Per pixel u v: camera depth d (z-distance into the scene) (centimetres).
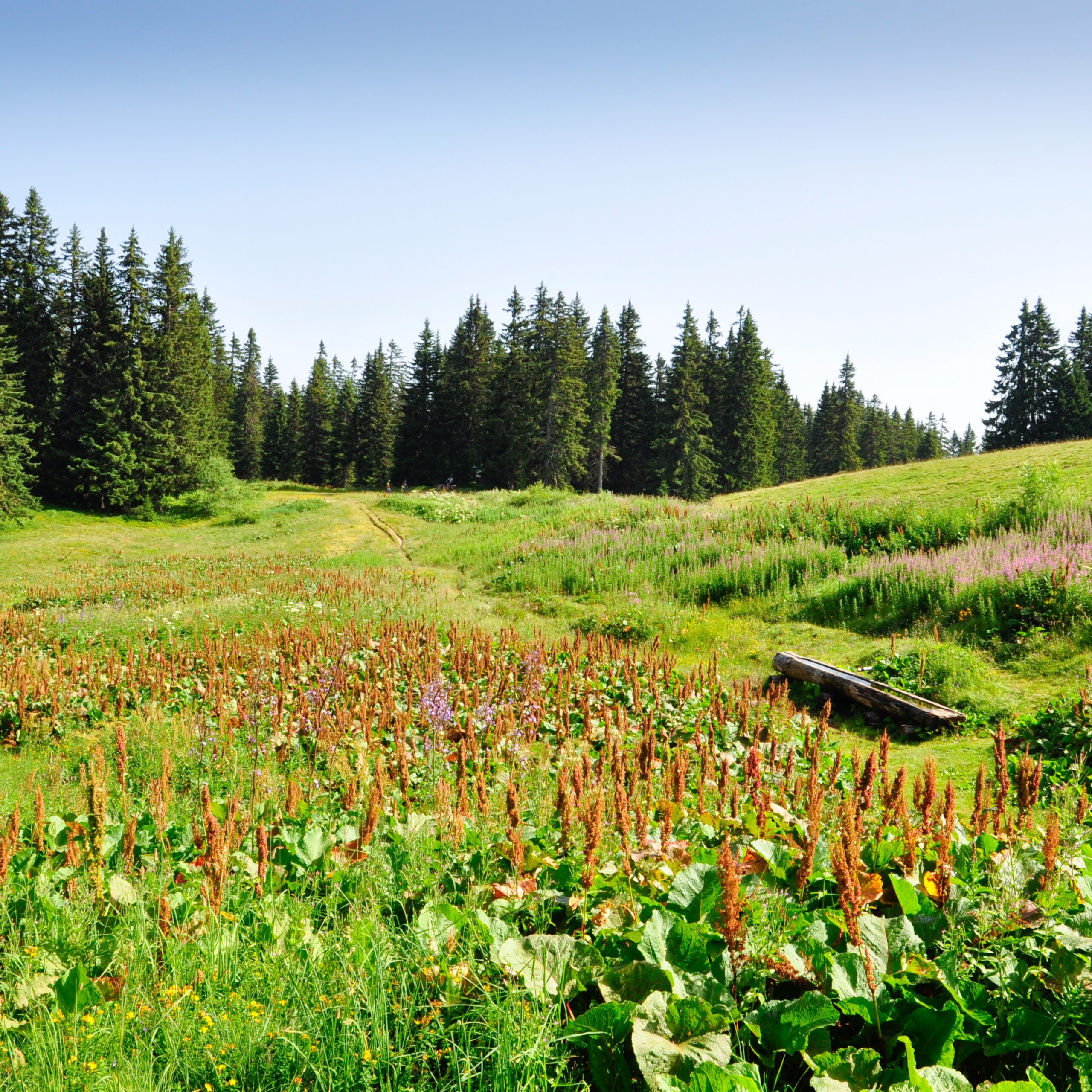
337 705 909
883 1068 246
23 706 916
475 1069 240
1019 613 1150
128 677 1098
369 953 293
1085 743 738
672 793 462
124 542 3797
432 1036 250
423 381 7212
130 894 356
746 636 1377
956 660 1004
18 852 418
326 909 372
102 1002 283
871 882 323
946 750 823
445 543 2964
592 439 6194
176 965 300
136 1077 238
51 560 3238
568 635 1536
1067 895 314
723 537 1998
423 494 4959
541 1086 230
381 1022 250
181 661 1221
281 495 6053
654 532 2261
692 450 5716
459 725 818
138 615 1722
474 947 299
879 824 442
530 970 275
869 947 283
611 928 317
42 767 796
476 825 470
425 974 278
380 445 7212
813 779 415
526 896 348
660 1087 216
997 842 376
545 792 596
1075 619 1080
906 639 1193
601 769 539
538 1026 246
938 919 303
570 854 400
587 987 279
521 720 809
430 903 331
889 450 9119
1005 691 940
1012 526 1577
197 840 426
